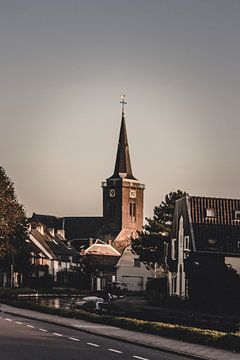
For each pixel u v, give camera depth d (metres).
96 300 75.81
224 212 85.69
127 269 154.50
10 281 115.25
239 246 82.25
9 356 23.73
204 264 72.06
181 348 28.88
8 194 98.88
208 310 63.69
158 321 43.97
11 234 102.75
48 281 131.12
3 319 44.50
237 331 35.84
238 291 65.44
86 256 164.12
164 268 100.81
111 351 27.28
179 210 88.62
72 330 37.91
